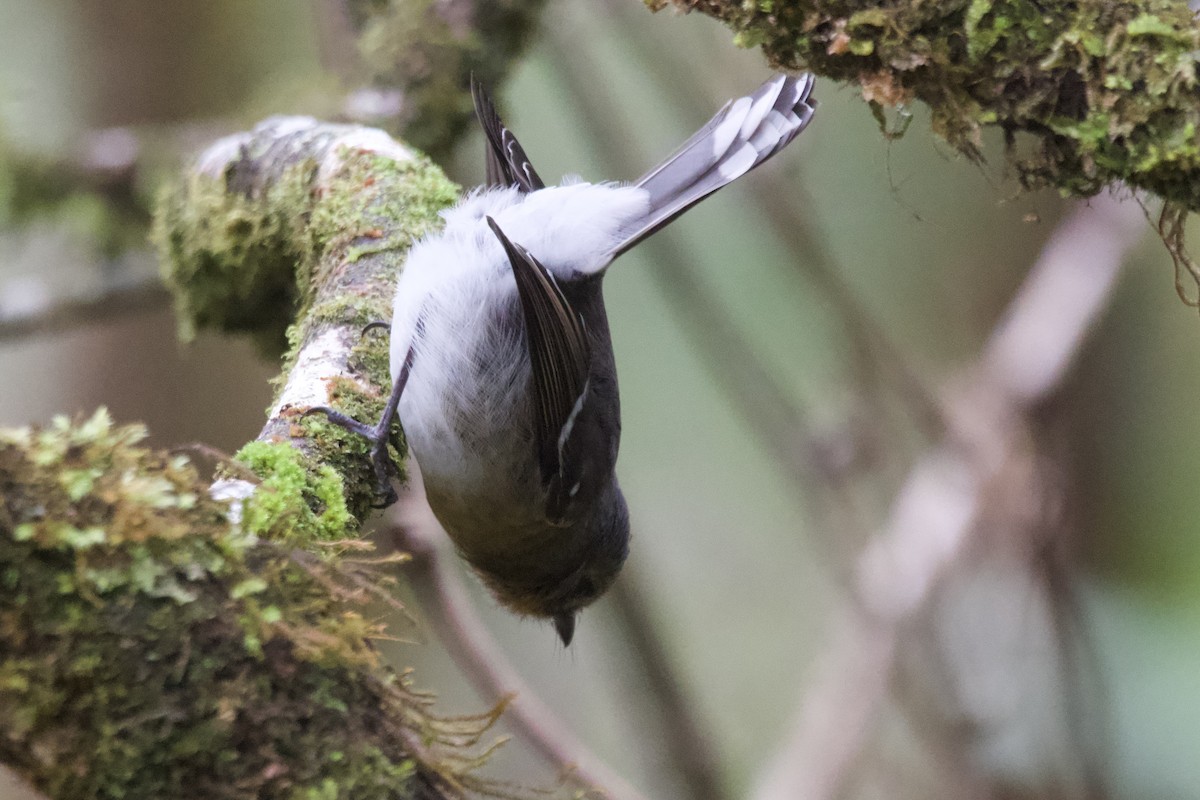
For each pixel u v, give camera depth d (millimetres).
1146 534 12500
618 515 7113
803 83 6242
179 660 3410
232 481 4426
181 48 12680
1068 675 10281
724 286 13586
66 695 3340
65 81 12445
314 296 6789
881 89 4738
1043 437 10648
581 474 6438
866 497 12180
